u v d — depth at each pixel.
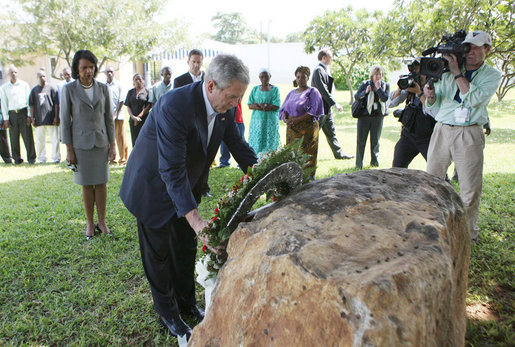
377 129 7.20
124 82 24.00
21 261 3.94
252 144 6.92
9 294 3.39
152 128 2.52
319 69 7.43
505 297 3.07
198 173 2.60
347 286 1.25
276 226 1.65
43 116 8.41
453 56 3.63
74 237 4.55
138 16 16.78
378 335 1.15
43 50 15.98
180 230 2.84
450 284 1.44
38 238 4.51
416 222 1.63
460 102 3.79
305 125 5.78
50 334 2.88
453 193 2.15
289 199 1.90
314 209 1.76
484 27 6.63
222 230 1.96
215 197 5.77
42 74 8.32
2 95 8.29
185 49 18.94
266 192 2.17
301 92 5.80
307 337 1.27
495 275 3.37
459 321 1.85
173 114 2.24
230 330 1.48
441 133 3.95
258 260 1.50
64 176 7.43
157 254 2.67
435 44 7.37
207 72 2.16
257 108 6.75
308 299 1.30
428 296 1.31
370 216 1.69
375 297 1.21
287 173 2.13
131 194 2.57
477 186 3.84
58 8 15.21
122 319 3.05
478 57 3.62
